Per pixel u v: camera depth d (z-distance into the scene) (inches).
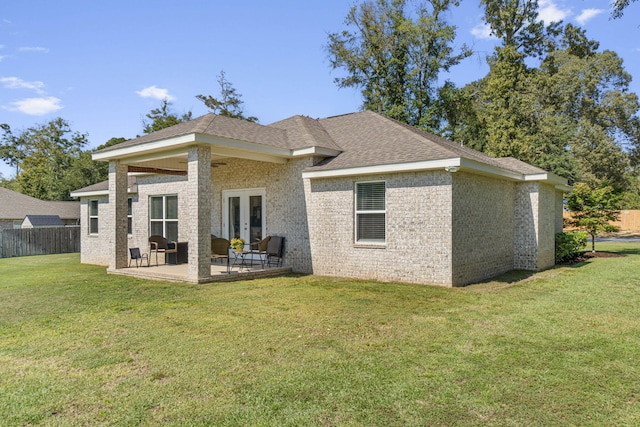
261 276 448.1
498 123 1034.7
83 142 2076.8
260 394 151.9
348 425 130.0
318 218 468.4
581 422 132.1
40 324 254.1
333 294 342.3
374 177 428.1
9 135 2052.2
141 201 637.9
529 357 189.8
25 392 155.6
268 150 450.3
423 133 559.8
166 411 139.6
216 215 566.9
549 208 554.9
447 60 1194.0
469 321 253.1
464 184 405.1
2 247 869.8
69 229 1003.9
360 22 1203.2
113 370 176.6
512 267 518.0
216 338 219.6
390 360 186.1
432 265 390.9
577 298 324.5
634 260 601.3
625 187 1531.7
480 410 139.9
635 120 1568.7
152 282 413.4
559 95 1250.0
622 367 177.6
